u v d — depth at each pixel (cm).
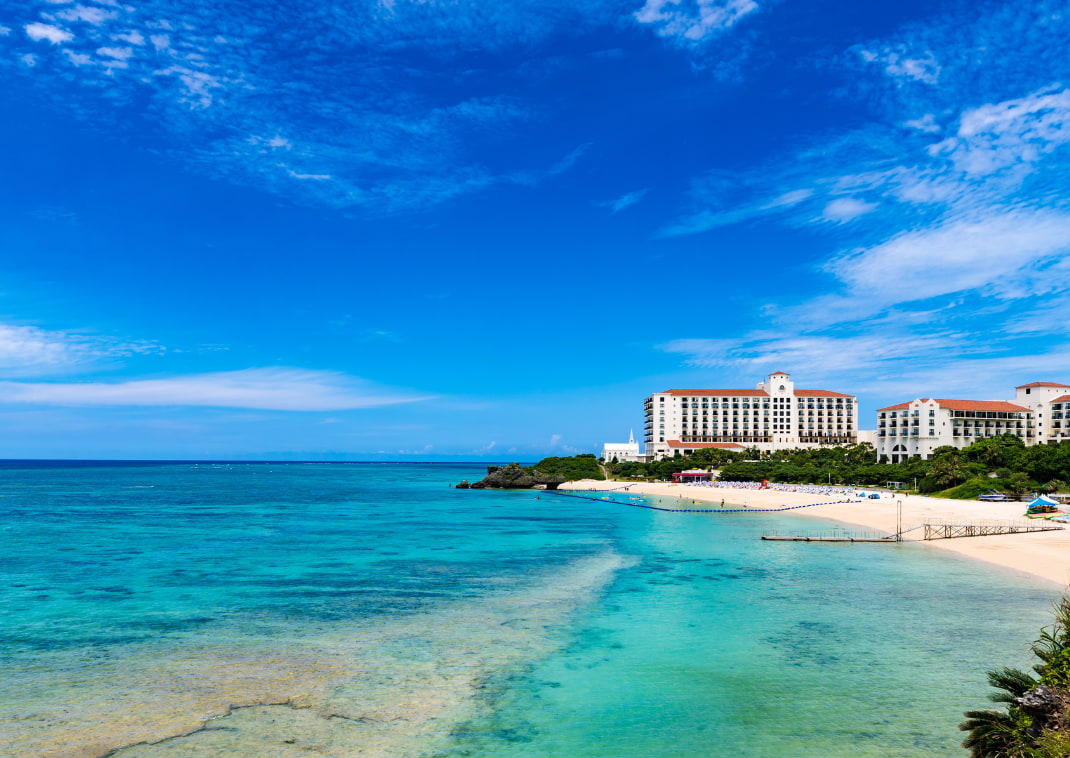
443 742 1867
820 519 8125
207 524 7331
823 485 13638
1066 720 1395
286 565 4641
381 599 3559
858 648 2661
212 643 2758
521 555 5134
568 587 3872
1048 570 4250
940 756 1761
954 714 2027
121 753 1780
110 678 2342
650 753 1805
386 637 2848
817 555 5053
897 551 5228
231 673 2402
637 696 2195
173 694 2198
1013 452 11175
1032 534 5772
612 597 3597
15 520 7612
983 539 5638
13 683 2288
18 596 3619
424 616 3203
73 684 2281
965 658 2528
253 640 2803
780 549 5428
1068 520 6612
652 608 3344
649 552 5291
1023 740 1452
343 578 4159
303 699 2162
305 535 6381
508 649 2683
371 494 13788
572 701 2153
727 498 11781
